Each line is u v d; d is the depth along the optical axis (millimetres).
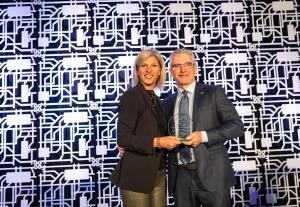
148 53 2043
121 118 1903
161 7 3080
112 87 2957
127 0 3070
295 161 2955
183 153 2059
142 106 1926
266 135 2977
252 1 3135
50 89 2930
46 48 2980
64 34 3004
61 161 2854
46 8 3025
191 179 2055
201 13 3094
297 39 3111
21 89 2922
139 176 1861
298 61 3080
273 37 3102
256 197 2904
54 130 2889
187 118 2068
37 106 2904
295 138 2988
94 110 2924
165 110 2201
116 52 3002
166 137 1854
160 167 2000
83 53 2986
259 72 3053
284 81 3049
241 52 3066
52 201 2814
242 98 3014
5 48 2973
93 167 2863
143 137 1843
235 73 3039
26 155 2846
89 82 2955
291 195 2918
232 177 2062
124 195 1914
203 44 3057
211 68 3035
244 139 2965
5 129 2871
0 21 3002
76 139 2885
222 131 1953
